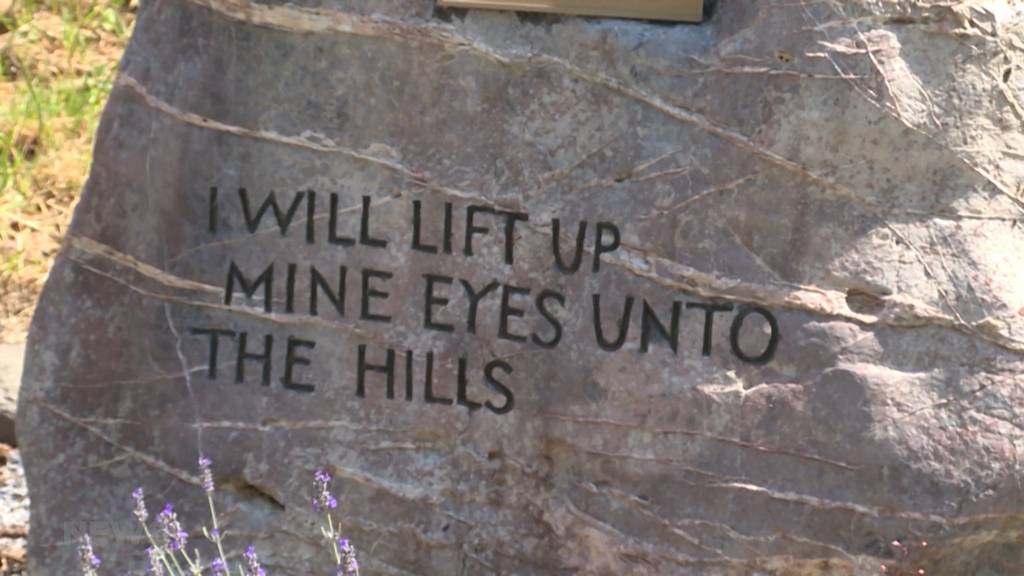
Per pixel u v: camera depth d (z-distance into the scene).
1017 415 2.77
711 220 2.82
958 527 2.78
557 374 2.87
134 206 2.94
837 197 2.79
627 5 2.82
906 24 2.77
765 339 2.81
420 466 2.92
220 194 2.93
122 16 4.49
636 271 2.84
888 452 2.78
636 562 2.87
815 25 2.77
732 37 2.79
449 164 2.87
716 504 2.83
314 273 2.92
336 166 2.90
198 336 2.95
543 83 2.84
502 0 2.83
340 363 2.93
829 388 2.79
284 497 2.95
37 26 4.44
